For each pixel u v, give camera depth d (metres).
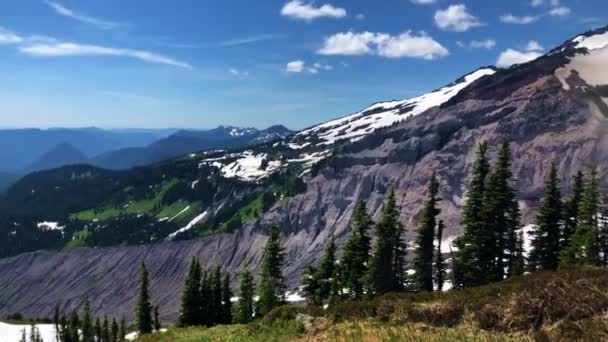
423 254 55.00
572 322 17.89
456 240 54.12
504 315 20.38
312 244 174.12
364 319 25.66
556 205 54.19
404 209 165.12
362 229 59.69
